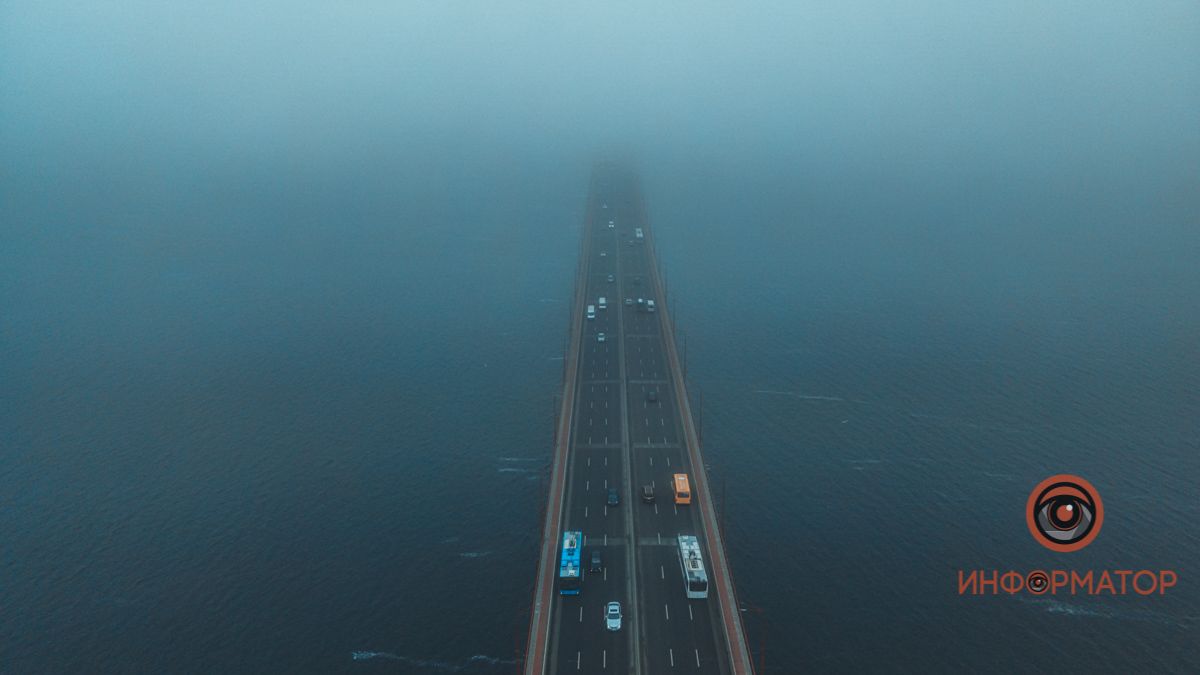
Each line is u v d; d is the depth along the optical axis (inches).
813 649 3922.2
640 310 7839.6
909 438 5910.4
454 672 3826.3
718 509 5019.7
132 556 4601.4
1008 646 3919.8
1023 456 5605.3
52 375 7278.5
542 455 5767.7
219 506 5118.1
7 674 3740.2
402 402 6683.1
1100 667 3774.6
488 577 4478.3
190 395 6840.6
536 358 7632.9
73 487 5319.9
